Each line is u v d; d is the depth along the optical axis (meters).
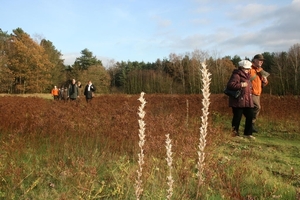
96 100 18.55
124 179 4.16
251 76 8.49
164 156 5.09
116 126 6.68
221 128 8.10
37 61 58.34
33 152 5.30
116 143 5.77
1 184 4.00
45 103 16.45
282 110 11.09
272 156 6.15
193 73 56.97
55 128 6.56
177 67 72.75
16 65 57.53
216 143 6.57
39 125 6.71
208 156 4.99
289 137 8.52
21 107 10.25
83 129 6.72
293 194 3.98
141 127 2.43
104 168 4.77
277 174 5.04
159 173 4.33
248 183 4.39
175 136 6.21
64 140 5.84
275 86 41.88
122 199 3.81
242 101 7.97
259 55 8.66
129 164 4.91
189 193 3.88
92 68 71.50
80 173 4.17
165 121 7.43
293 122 10.01
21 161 4.77
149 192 3.92
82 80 66.25
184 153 4.74
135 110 8.87
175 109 11.07
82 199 3.61
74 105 11.20
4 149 5.29
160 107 11.82
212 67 60.31
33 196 3.83
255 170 4.90
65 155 5.20
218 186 4.10
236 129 8.30
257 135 8.84
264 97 15.73
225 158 5.63
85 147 5.62
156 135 6.02
